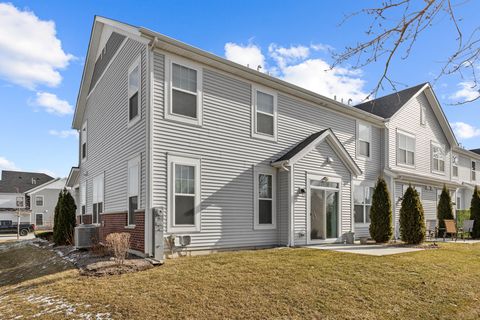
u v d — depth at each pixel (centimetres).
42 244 1481
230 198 1017
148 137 873
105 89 1285
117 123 1117
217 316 502
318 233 1200
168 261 802
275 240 1119
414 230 1220
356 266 780
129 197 973
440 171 2016
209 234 959
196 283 623
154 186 866
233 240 1010
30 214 3772
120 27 1016
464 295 642
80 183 1655
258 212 1084
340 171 1293
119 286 604
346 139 1442
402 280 696
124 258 788
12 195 4116
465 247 1190
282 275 688
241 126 1070
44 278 696
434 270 780
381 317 532
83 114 1669
